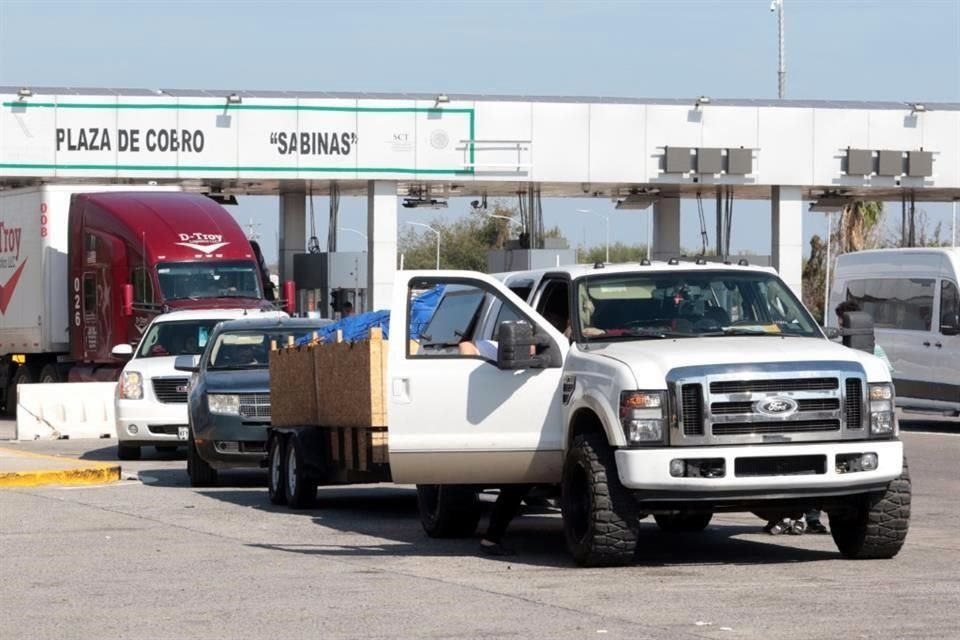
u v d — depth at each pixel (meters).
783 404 18.80
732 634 14.83
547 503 27.72
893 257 48.06
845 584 18.02
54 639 14.99
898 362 47.38
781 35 88.81
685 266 21.61
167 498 29.58
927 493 29.78
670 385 18.73
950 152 65.56
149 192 53.41
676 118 63.84
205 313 42.53
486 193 69.38
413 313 24.36
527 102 62.94
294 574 19.17
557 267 22.36
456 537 23.05
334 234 69.31
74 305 53.66
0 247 58.12
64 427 48.66
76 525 24.75
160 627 15.58
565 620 15.70
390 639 14.79
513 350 20.22
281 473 28.08
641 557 20.80
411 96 62.19
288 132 61.44
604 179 63.59
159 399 39.59
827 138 64.81
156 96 60.59
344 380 25.09
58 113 59.94
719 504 18.88
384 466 24.45
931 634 14.79
